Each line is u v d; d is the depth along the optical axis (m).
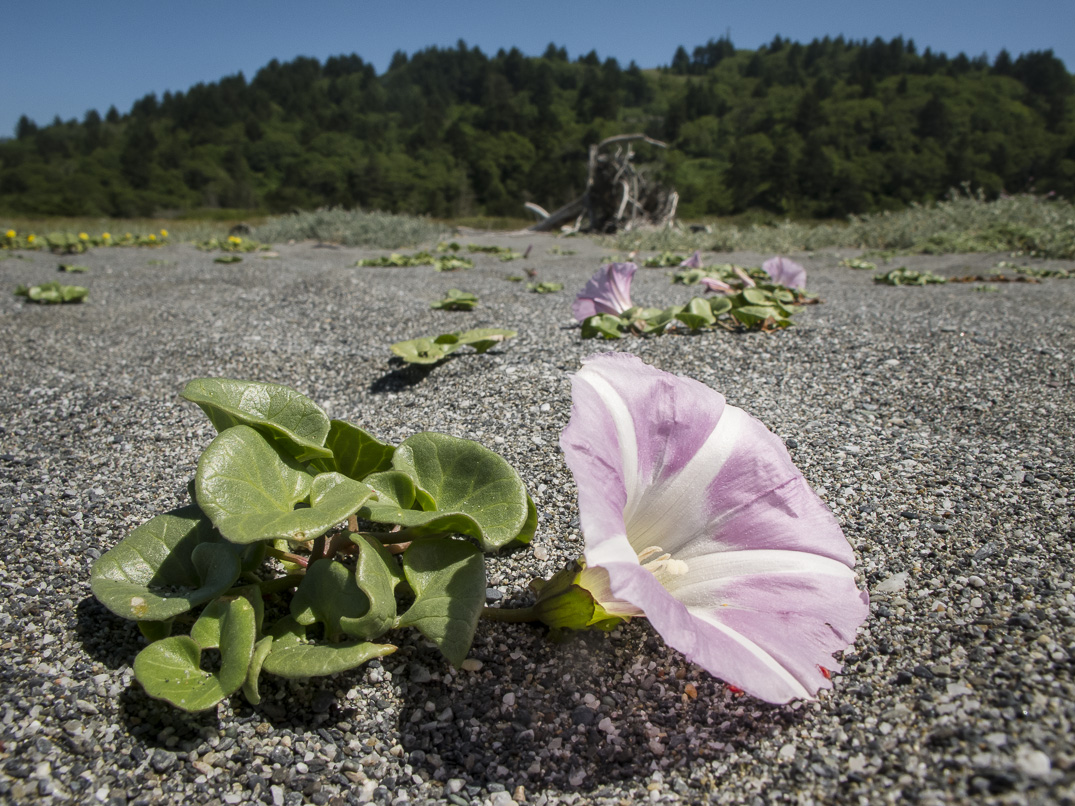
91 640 0.14
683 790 0.12
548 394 0.27
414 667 0.14
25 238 0.94
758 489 0.15
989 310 0.45
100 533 0.18
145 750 0.12
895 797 0.10
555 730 0.13
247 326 0.42
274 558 0.17
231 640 0.12
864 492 0.20
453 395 0.28
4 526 0.18
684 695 0.13
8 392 0.30
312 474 0.15
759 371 0.31
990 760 0.10
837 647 0.13
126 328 0.42
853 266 0.79
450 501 0.15
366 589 0.12
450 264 0.74
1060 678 0.12
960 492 0.20
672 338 0.36
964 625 0.14
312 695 0.13
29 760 0.11
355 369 0.33
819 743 0.12
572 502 0.20
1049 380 0.29
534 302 0.51
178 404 0.29
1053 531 0.17
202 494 0.12
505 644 0.15
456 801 0.11
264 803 0.11
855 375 0.30
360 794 0.12
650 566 0.14
